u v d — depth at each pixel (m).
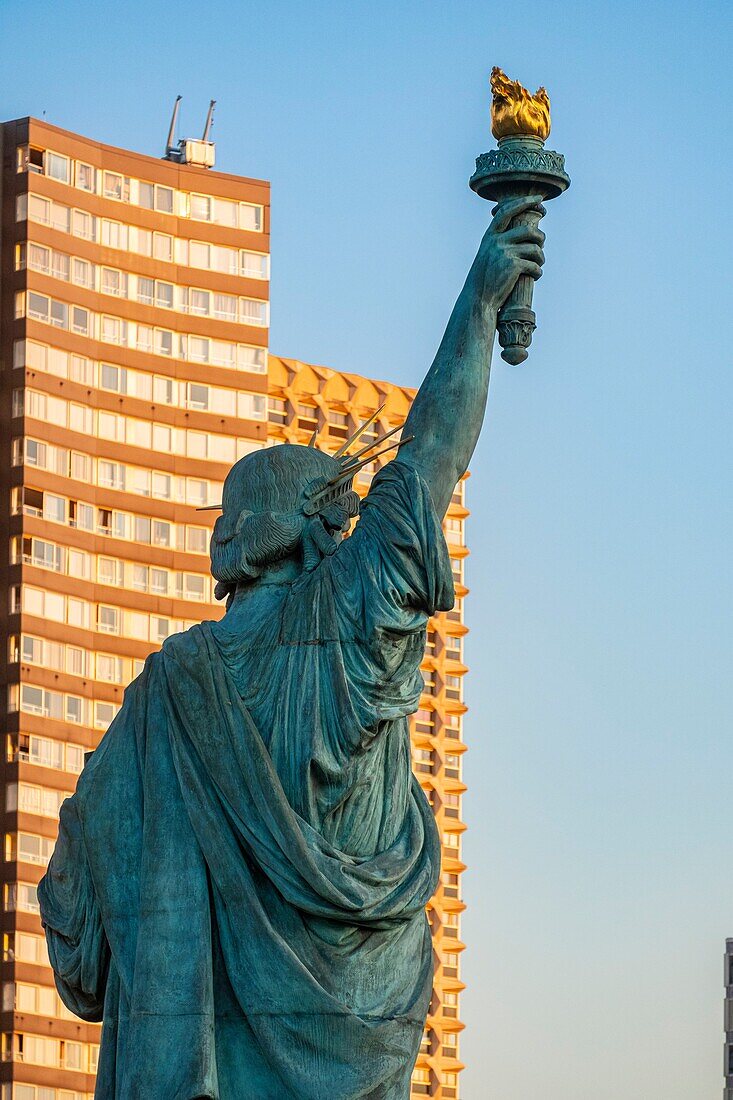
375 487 65.00
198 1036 61.88
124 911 63.97
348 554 64.06
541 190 67.81
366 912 62.22
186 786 63.22
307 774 62.81
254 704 63.44
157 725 64.06
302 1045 61.75
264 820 62.47
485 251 67.44
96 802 64.50
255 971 62.09
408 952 63.50
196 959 62.34
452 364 66.94
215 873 62.62
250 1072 62.28
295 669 63.41
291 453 66.38
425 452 66.38
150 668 64.69
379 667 63.38
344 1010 61.69
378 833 63.75
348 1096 61.47
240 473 66.50
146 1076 61.81
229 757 62.97
